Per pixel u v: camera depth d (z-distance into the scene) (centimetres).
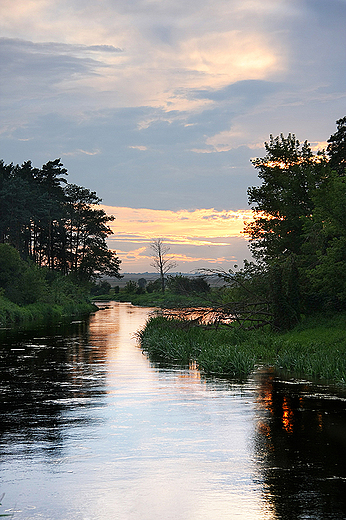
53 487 945
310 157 4434
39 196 8575
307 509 848
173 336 3147
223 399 1697
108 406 1605
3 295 6350
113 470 1032
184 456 1119
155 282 11606
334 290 3072
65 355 2820
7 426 1369
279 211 4284
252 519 814
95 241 10906
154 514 833
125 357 2758
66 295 8438
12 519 815
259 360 2567
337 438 1247
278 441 1227
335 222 2964
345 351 2350
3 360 2614
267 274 3522
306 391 1827
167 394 1788
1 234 8275
